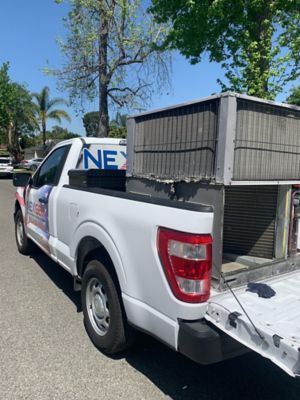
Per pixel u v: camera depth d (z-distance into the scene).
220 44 8.83
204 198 2.71
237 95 2.59
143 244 2.64
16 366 3.11
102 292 3.34
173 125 3.05
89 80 15.86
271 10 7.79
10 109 35.72
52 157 5.02
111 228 2.99
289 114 3.05
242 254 3.25
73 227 3.73
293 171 3.18
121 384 2.91
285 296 2.69
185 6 8.46
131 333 3.12
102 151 4.74
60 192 4.18
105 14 14.46
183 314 2.39
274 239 3.11
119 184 4.36
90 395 2.78
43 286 4.95
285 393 2.85
